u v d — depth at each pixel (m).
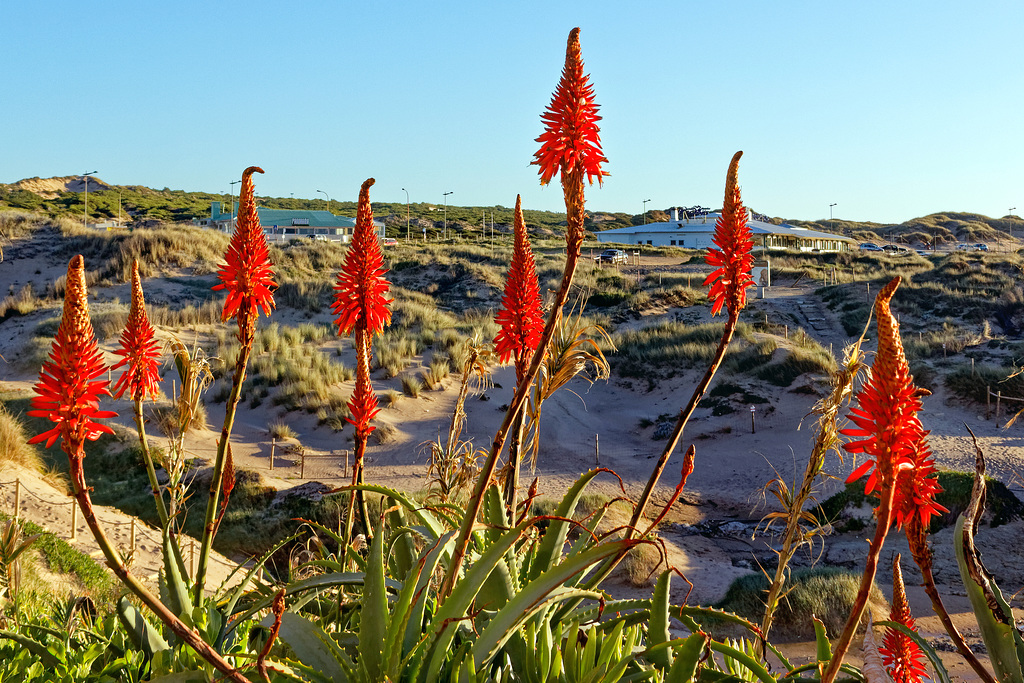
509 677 2.94
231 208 88.88
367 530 3.89
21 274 40.66
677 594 13.09
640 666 2.92
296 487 16.17
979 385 23.94
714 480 20.36
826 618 11.75
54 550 9.08
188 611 3.35
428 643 2.59
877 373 1.95
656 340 31.81
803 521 16.61
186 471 16.72
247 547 13.75
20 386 23.66
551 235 101.44
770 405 24.66
